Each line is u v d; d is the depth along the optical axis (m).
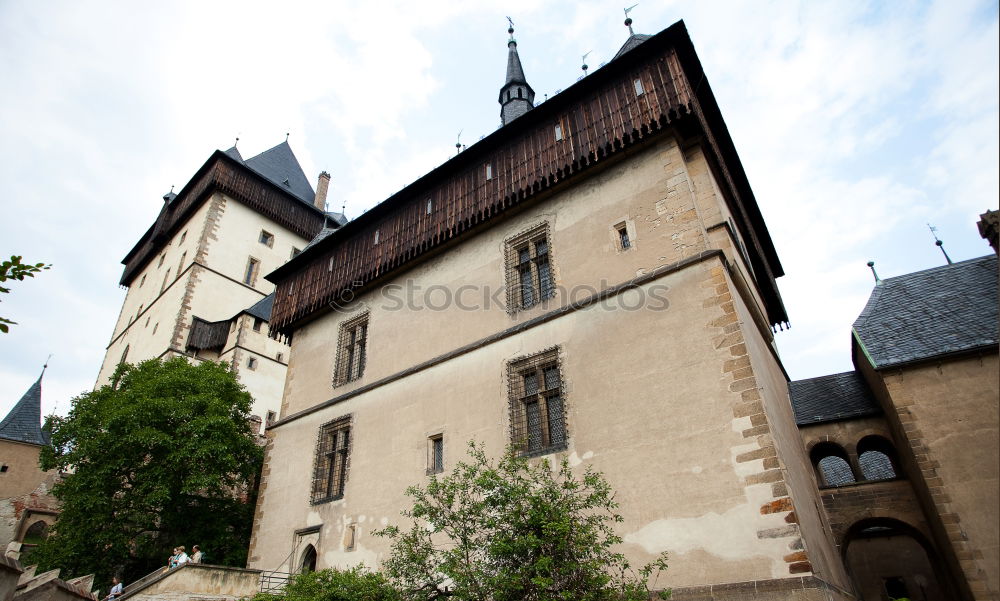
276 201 38.59
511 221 15.47
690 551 9.55
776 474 9.23
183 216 37.66
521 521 8.56
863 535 21.08
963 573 11.33
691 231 12.12
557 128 15.02
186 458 18.23
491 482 9.12
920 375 13.08
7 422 34.62
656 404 10.91
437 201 17.30
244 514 20.39
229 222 35.59
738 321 10.69
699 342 10.95
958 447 12.16
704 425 10.26
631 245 12.90
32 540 27.27
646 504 10.27
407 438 14.63
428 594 9.47
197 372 20.75
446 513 10.55
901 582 20.77
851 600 12.50
